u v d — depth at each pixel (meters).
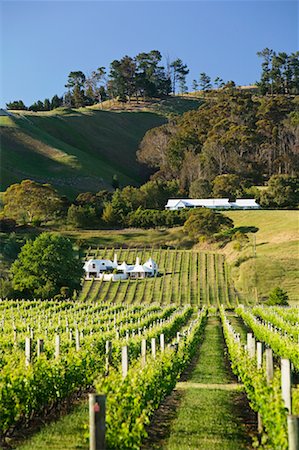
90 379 16.95
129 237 109.62
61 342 21.27
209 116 174.62
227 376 21.92
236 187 134.50
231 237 104.56
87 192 137.12
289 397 9.67
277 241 97.00
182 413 14.64
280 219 109.69
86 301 77.75
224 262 94.00
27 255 71.88
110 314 50.88
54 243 72.44
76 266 73.56
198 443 11.63
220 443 11.62
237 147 151.88
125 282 88.38
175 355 18.86
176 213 116.38
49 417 14.24
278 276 82.25
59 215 119.06
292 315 43.66
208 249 102.25
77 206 119.12
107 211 117.31
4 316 43.16
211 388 19.06
